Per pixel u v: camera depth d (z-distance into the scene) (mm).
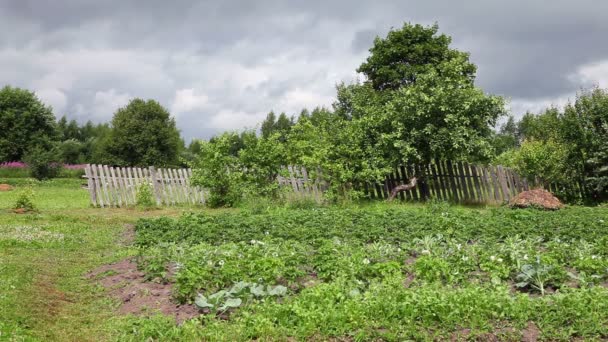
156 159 52000
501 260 9391
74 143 71375
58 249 12859
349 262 9336
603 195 24953
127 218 18547
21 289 8602
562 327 6801
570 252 10484
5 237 13398
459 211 18125
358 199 22875
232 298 7883
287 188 22594
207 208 22500
